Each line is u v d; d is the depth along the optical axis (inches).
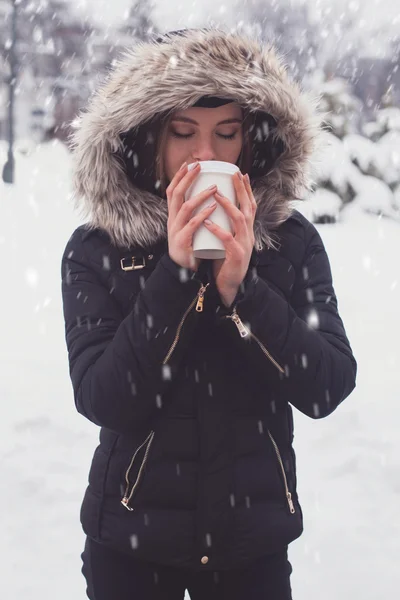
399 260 458.0
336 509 163.8
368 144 649.6
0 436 194.5
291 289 83.3
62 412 210.1
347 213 620.7
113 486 78.5
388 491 171.2
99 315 79.7
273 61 83.3
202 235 71.2
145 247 80.9
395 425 204.1
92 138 80.0
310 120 84.4
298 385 76.0
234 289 74.1
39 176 842.2
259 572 80.2
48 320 307.9
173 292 72.6
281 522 78.6
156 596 79.6
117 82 80.7
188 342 74.2
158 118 81.8
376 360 264.2
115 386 73.2
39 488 169.6
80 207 84.0
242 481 77.4
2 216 577.3
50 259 429.4
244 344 75.1
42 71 1445.6
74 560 143.6
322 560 144.9
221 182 71.2
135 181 85.0
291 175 84.7
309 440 195.3
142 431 77.5
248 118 85.4
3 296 344.5
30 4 1485.0
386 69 1216.2
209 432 76.5
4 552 145.6
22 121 1393.9
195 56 78.4
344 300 351.3
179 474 76.7
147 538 76.7
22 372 243.3
